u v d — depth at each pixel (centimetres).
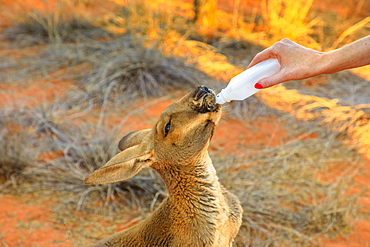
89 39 427
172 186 193
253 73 185
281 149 297
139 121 317
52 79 366
